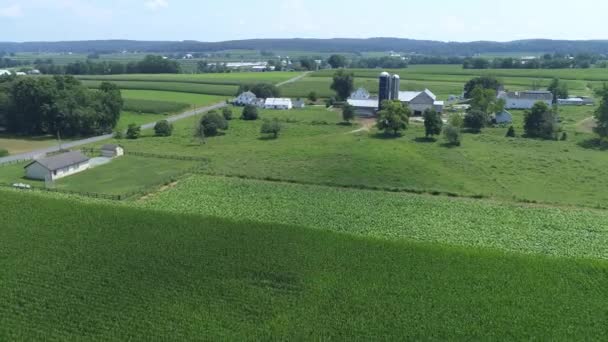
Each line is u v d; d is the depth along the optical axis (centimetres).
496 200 7012
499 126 12625
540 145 10356
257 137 11519
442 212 6531
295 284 4491
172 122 13638
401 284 4516
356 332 3841
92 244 5206
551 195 7194
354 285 4484
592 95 18775
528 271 4750
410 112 12769
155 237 5394
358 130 12194
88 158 8788
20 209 6119
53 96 11856
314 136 11562
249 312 4062
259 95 17912
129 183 7775
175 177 8000
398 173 8188
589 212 6544
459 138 10600
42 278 4509
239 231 5562
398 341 3750
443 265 4847
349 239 5372
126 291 4316
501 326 3947
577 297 4344
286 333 3797
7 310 4003
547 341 3778
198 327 3841
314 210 6588
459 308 4169
